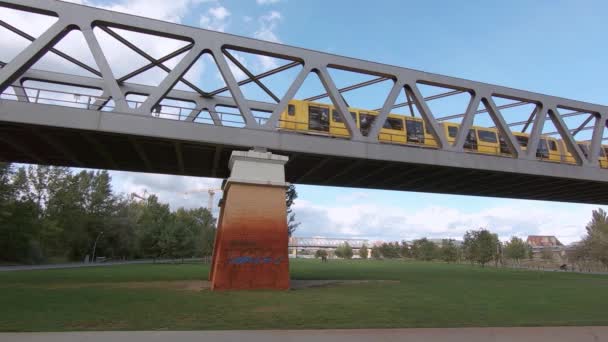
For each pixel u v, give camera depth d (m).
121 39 20.06
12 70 17.45
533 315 12.50
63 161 25.97
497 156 25.02
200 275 29.89
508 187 31.22
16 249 56.31
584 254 66.25
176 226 78.25
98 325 9.45
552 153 30.11
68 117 18.30
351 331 9.38
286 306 13.30
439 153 23.72
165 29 20.06
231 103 27.16
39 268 43.97
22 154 24.23
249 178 19.69
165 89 19.59
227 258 18.50
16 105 17.86
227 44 20.91
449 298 16.88
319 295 16.89
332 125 23.58
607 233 66.81
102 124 18.56
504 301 16.20
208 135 20.03
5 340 7.82
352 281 25.48
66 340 7.93
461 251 104.75
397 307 13.63
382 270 47.22
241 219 19.11
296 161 24.34
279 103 21.41
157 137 19.28
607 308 14.53
